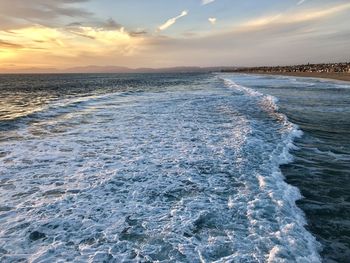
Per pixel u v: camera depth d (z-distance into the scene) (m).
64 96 26.62
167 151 8.56
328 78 54.22
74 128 11.80
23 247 4.13
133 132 11.02
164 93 27.61
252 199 5.50
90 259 3.88
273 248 4.01
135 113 15.41
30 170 7.11
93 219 4.88
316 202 5.46
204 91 29.67
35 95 28.22
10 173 6.90
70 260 3.86
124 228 4.61
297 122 12.74
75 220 4.85
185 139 9.90
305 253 3.93
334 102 19.41
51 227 4.64
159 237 4.37
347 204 5.39
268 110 16.09
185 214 5.00
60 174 6.85
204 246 4.14
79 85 47.91
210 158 7.88
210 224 4.68
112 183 6.31
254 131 10.95
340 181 6.40
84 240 4.30
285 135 10.27
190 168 7.16
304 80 50.22
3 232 4.48
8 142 9.63
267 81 49.25
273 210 5.08
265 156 8.01
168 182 6.36
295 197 5.62
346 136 10.28
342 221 4.82
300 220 4.79
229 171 6.95
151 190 5.96
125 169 7.13
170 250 4.06
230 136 10.19
